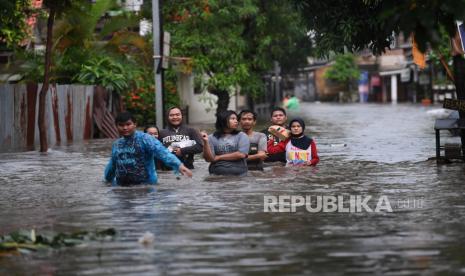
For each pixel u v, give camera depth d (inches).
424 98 5211.6
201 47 2546.8
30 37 2038.6
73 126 1919.3
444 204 787.4
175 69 2509.8
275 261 556.4
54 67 1958.7
